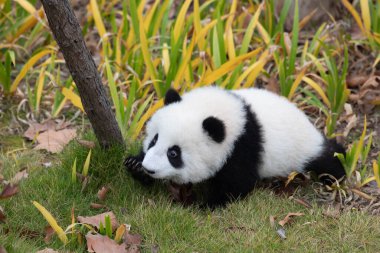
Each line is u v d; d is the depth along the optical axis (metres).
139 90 7.17
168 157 5.21
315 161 5.95
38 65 8.02
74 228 5.12
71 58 5.22
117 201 5.56
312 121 7.09
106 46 7.59
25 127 7.03
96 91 5.43
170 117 5.28
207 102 5.47
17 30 8.05
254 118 5.55
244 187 5.54
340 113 7.07
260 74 7.63
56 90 7.14
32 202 5.38
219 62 7.07
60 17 5.00
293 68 7.21
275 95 6.09
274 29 8.20
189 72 7.01
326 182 6.07
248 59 7.50
